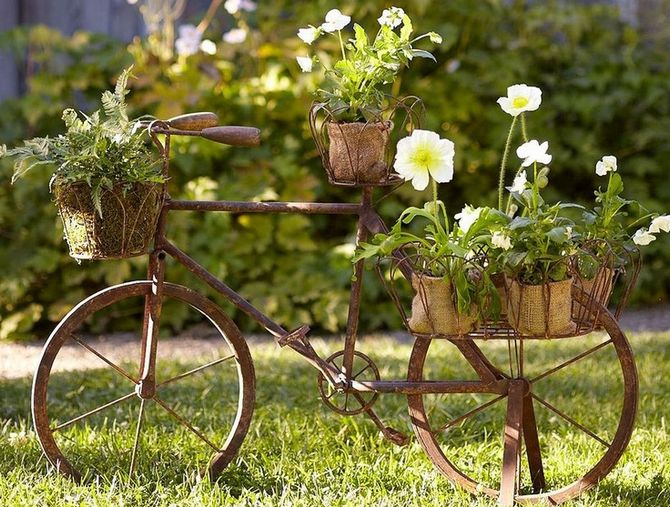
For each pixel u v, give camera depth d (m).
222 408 6.59
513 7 11.18
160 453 5.64
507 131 10.35
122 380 7.31
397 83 10.33
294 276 9.70
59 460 5.14
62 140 4.84
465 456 5.68
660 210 10.62
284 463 5.47
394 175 5.05
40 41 10.23
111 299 5.13
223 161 10.07
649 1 11.71
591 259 4.71
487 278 4.59
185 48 10.16
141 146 4.90
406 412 6.48
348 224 10.30
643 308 10.43
